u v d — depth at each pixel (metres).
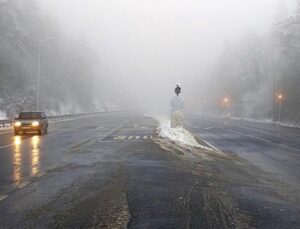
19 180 11.58
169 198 9.39
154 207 8.52
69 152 18.88
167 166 14.44
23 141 25.27
